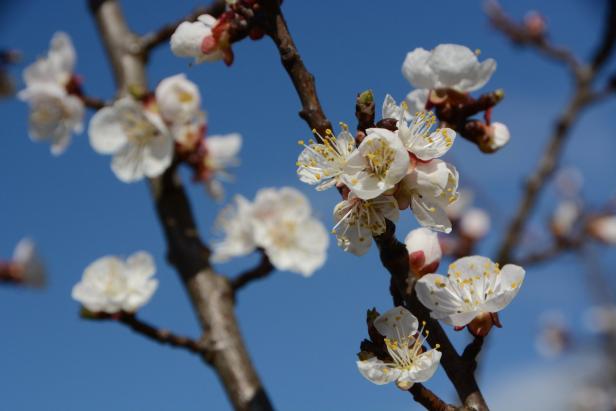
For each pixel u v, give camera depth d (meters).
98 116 4.23
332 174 2.17
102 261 4.01
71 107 4.59
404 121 2.12
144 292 3.97
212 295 4.00
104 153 4.20
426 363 2.14
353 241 2.18
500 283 2.24
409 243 2.35
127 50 5.11
